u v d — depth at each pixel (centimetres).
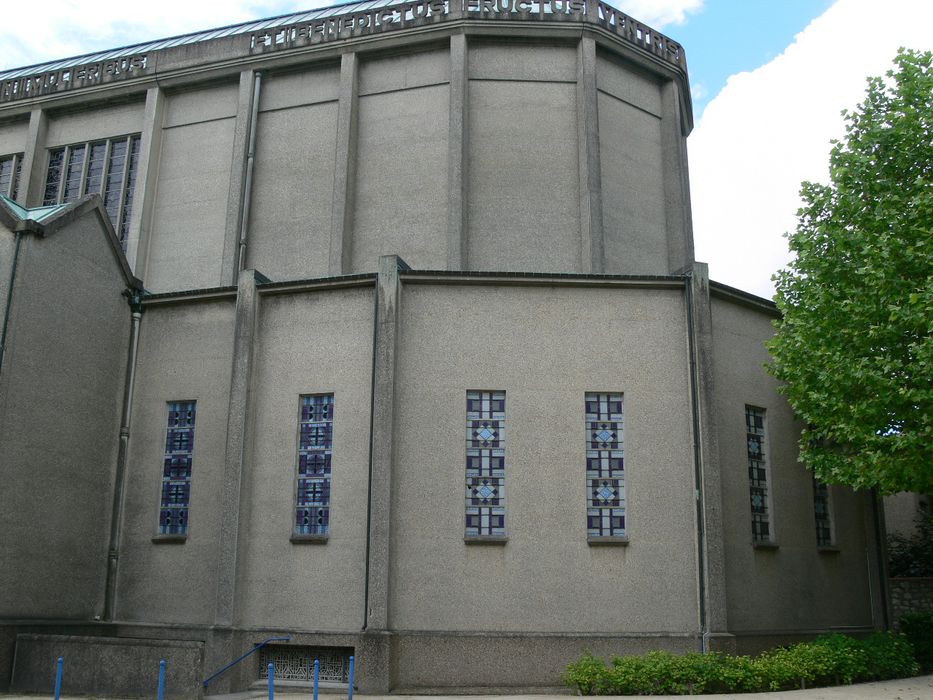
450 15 2428
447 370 1855
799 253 1928
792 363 1861
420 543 1772
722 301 2022
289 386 1952
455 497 1797
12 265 1852
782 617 1956
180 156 2656
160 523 2042
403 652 1708
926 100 1838
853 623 2139
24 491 1819
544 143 2400
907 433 1669
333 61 2556
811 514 2106
